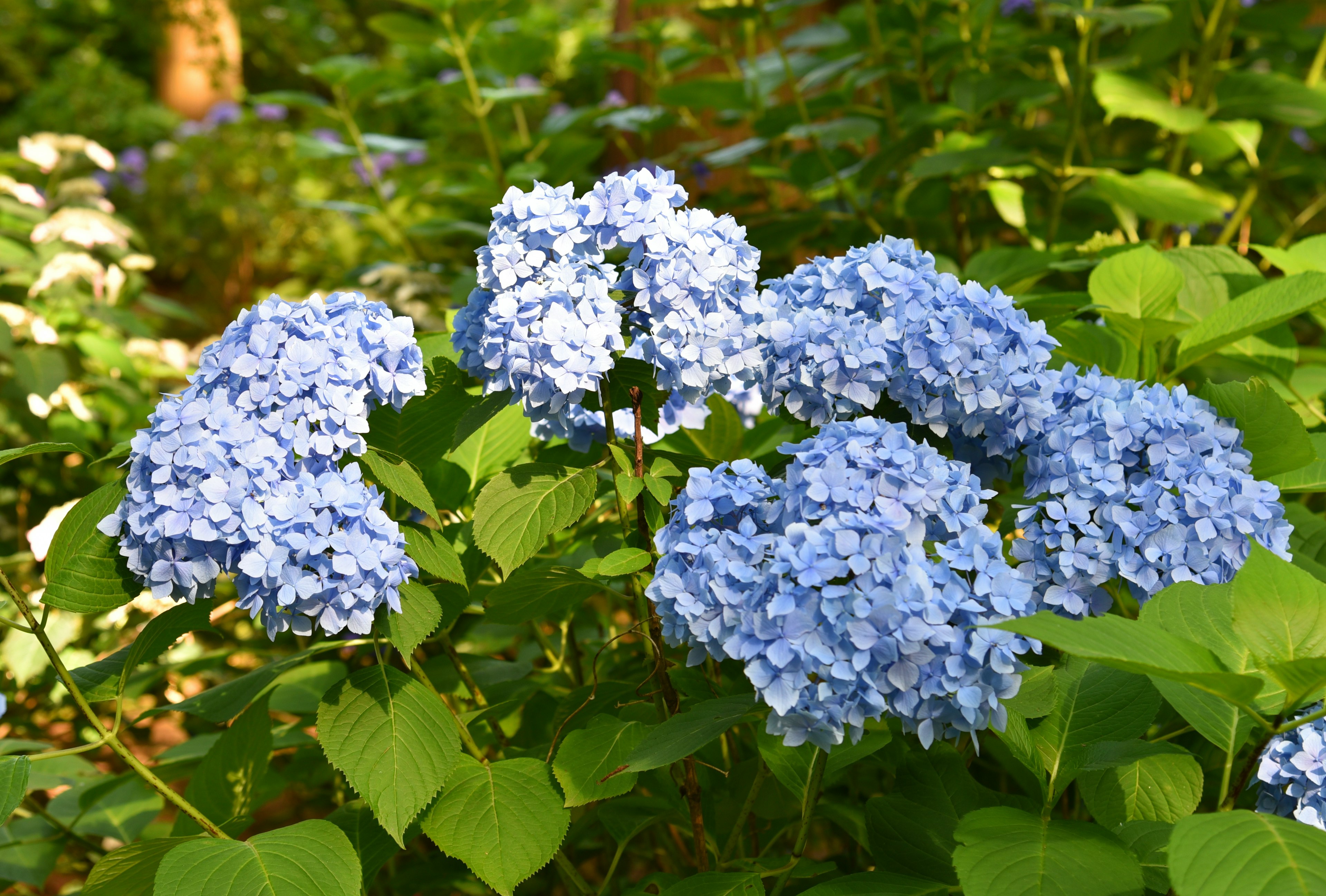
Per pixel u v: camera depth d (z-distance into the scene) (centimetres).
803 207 216
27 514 214
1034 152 202
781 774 116
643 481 116
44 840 151
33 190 233
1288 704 102
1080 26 209
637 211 113
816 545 102
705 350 114
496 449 138
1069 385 117
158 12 571
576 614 156
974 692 101
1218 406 120
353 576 106
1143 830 111
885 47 230
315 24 695
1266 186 260
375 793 111
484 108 225
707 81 225
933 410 114
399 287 256
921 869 114
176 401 110
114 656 122
